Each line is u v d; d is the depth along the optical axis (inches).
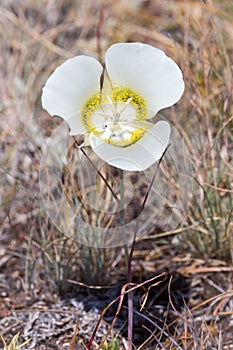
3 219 19.8
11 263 19.0
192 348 15.9
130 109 14.3
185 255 18.9
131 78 14.2
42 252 17.8
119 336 16.7
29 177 19.7
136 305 17.4
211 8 20.9
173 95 14.1
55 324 17.1
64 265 17.8
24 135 20.6
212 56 20.4
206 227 18.4
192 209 18.6
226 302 17.6
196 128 19.5
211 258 18.7
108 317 17.2
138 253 18.9
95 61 14.0
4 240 19.5
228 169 18.8
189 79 19.7
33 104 21.7
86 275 17.9
